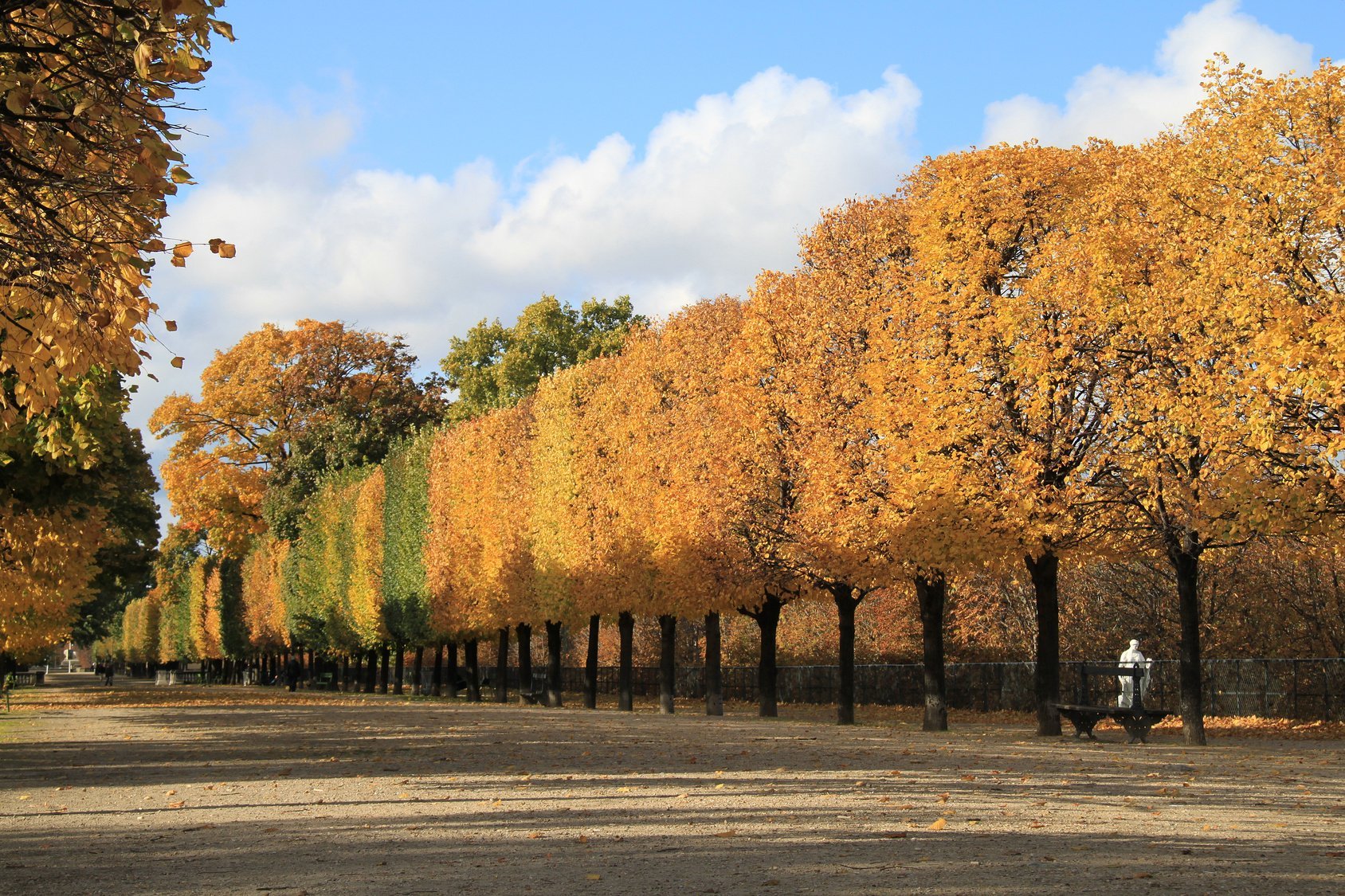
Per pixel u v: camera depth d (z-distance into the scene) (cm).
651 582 3541
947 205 2461
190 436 7169
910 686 4356
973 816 1131
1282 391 1841
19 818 1241
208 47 796
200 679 11425
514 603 4456
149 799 1387
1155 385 2097
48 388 874
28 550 2494
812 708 4503
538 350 7519
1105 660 3722
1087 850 927
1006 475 2297
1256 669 3108
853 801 1244
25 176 782
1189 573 2205
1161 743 2194
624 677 3900
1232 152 2058
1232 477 1939
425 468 5547
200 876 872
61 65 762
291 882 839
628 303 7838
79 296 841
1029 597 3922
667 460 3484
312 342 7431
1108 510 2236
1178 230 2155
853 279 2819
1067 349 2186
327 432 7069
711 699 3422
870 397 2556
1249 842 969
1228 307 1953
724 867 867
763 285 3019
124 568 4547
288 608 7250
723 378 3150
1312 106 1981
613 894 769
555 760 1802
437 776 1584
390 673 9631
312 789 1444
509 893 780
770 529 2928
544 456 4172
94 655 19325
